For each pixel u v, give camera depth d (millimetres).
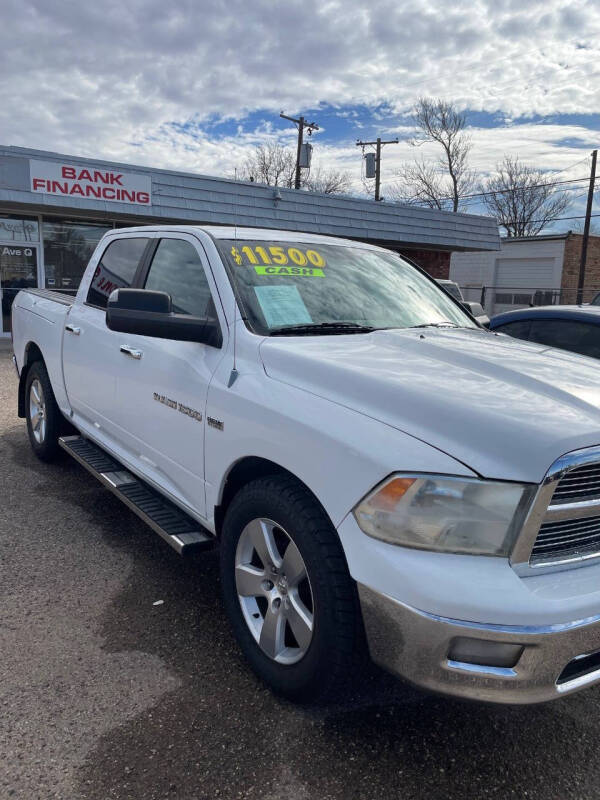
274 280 3266
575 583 2037
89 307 4500
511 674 1978
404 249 21688
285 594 2523
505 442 2023
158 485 3482
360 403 2328
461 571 1974
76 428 5043
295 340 2889
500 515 1979
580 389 2400
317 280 3426
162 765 2248
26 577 3559
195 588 3512
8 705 2512
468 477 1995
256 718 2506
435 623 1957
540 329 5879
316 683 2357
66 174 13680
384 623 2068
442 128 49125
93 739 2355
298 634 2449
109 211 14344
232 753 2322
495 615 1922
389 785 2219
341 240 4043
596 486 2100
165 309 2992
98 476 4074
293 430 2412
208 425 2914
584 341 5562
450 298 4113
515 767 2334
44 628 3061
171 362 3270
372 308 3420
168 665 2816
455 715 2602
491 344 3068
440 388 2311
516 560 1998
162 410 3334
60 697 2574
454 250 22641
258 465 2766
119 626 3109
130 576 3617
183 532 3166
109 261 4434
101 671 2752
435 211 20250
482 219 21688
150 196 14859
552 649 1974
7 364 10836
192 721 2475
